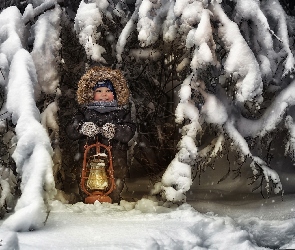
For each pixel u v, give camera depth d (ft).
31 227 11.57
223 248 11.46
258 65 14.46
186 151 15.19
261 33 15.29
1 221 13.12
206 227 12.23
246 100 14.82
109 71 16.93
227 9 16.24
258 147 16.33
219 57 15.71
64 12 18.08
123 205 15.84
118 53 16.85
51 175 12.62
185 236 11.50
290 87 15.56
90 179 16.12
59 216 13.26
